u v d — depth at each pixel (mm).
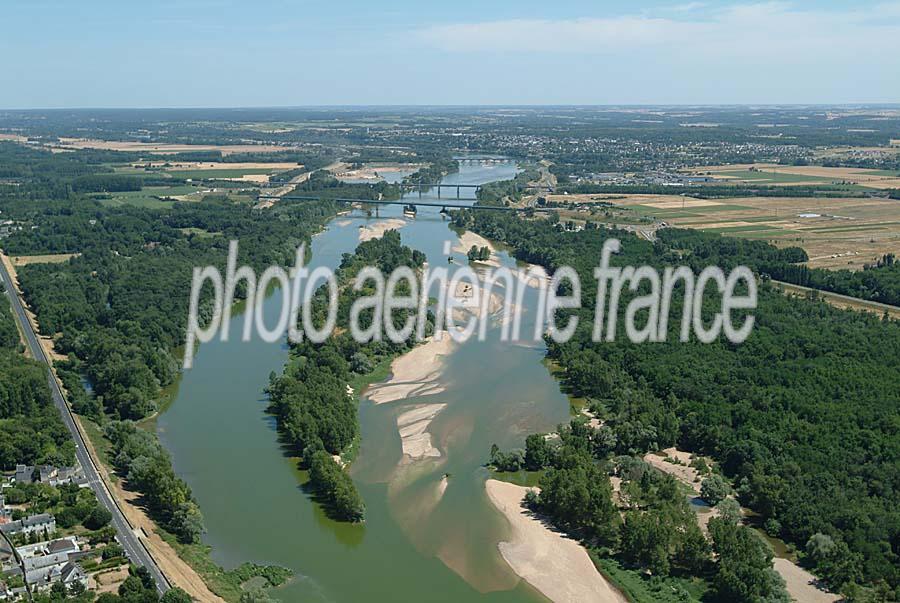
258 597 152375
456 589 165625
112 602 142375
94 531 170250
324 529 185750
